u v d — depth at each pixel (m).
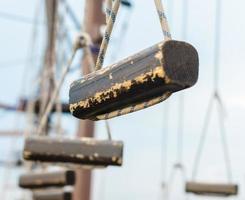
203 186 7.71
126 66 2.64
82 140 4.57
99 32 7.38
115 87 2.68
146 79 2.50
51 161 4.81
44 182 6.29
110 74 2.74
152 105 2.58
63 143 4.70
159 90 2.50
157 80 2.45
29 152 4.89
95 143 4.46
